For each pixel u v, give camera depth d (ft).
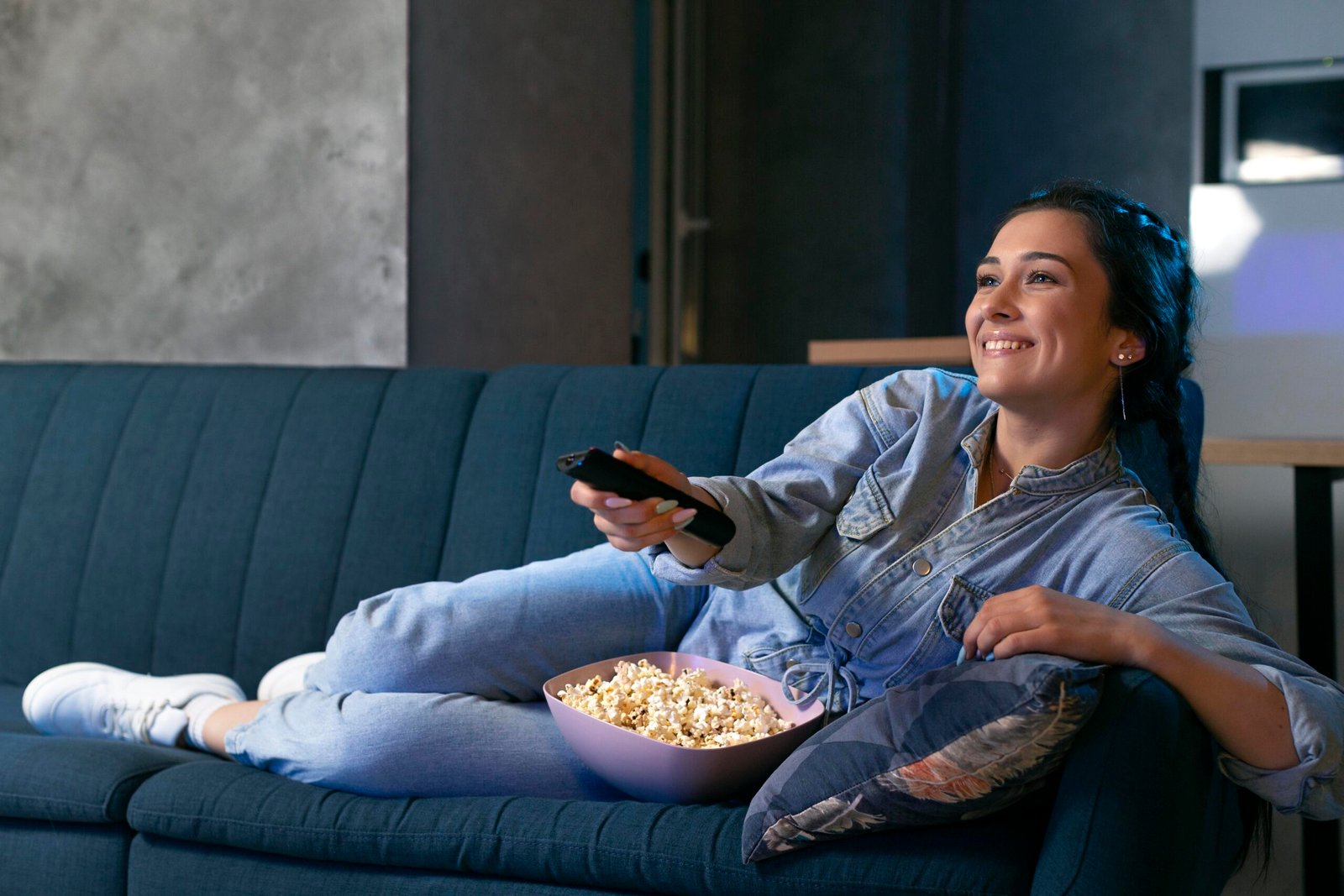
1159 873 3.49
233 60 9.99
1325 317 12.30
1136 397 4.57
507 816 4.46
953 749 3.67
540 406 6.92
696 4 16.26
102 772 5.15
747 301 16.85
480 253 10.50
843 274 16.43
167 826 4.94
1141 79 15.42
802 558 4.88
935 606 4.56
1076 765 3.63
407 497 7.04
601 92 12.92
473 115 10.37
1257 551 8.27
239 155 9.97
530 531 6.69
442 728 4.80
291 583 7.15
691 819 4.22
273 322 9.87
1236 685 3.70
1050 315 4.34
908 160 16.01
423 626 5.09
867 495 4.77
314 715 5.01
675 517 4.28
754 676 4.87
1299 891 7.16
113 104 10.44
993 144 16.11
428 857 4.51
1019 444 4.64
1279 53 12.48
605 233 13.03
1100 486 4.53
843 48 16.40
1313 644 7.22
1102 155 15.58
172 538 7.52
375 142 9.48
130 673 6.18
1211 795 3.84
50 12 10.68
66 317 10.64
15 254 10.81
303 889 4.72
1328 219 12.29
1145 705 3.61
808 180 16.58
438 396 7.22
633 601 5.32
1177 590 4.16
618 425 6.65
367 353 9.52
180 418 7.77
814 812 3.87
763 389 6.42
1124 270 4.38
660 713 4.48
